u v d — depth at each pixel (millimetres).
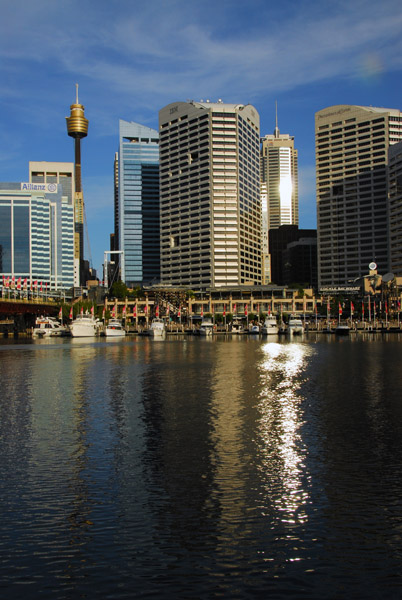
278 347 118438
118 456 27562
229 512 20203
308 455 27406
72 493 22234
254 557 16891
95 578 15773
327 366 71625
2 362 83688
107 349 118000
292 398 44625
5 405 42250
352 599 14766
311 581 15578
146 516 19891
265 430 32875
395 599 14742
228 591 15125
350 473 24500
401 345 119875
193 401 43625
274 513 20078
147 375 62938
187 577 15812
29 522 19438
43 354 102625
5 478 24172
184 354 98938
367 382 54250
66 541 17969
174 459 26953
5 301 171000
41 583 15508
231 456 27375
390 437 30812
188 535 18344
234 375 62125
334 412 38250
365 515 19828
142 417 37125
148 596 14930
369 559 16719
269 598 14820
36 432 32812
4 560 16781
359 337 165875
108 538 18172
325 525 19031
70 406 41688
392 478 23750
